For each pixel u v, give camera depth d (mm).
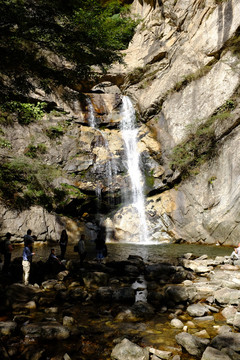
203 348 3648
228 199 13789
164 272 7836
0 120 17016
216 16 17344
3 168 15539
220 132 15125
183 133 17406
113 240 16172
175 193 16719
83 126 20953
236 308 4965
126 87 24344
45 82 9031
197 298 5664
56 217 15914
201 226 14609
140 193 18234
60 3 8055
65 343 3902
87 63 9188
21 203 14875
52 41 8141
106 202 18500
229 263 8906
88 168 18625
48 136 18688
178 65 19891
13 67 8344
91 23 8414
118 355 3492
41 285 6746
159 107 20406
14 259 9320
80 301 5703
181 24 20516
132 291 5832
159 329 4355
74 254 11547
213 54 17250
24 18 7094
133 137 21250
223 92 15641
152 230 16094
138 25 25312
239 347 3508
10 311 5137
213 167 15109
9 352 3570
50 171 17156
